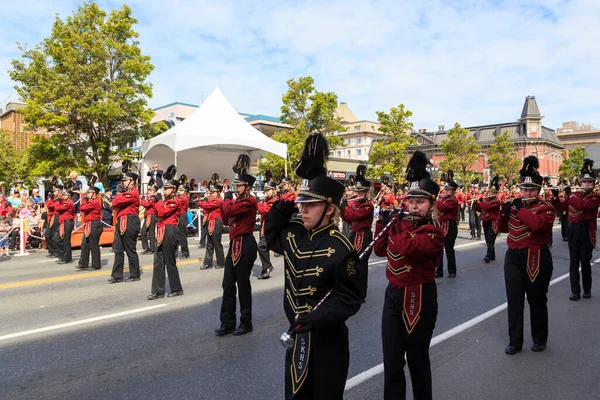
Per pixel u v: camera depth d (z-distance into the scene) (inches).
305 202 105.4
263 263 361.1
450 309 269.7
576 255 295.1
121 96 700.7
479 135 2491.4
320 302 103.0
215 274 376.8
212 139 669.9
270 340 215.2
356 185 295.9
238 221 221.9
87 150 781.3
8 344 211.2
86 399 157.4
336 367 104.2
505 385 169.2
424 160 144.3
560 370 182.9
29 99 663.1
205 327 234.7
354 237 304.5
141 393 161.6
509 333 202.7
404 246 137.2
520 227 203.0
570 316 258.7
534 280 199.0
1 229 516.1
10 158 1017.5
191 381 171.0
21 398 158.4
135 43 729.0
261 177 1011.3
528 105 2330.2
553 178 2332.7
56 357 195.2
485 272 388.2
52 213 486.6
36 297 298.0
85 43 661.9
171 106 1289.4
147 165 794.2
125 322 243.1
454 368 184.5
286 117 972.6
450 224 363.6
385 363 142.1
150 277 363.3
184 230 468.8
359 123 2726.4
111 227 558.6
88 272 388.8
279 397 158.4
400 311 141.1
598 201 291.9
